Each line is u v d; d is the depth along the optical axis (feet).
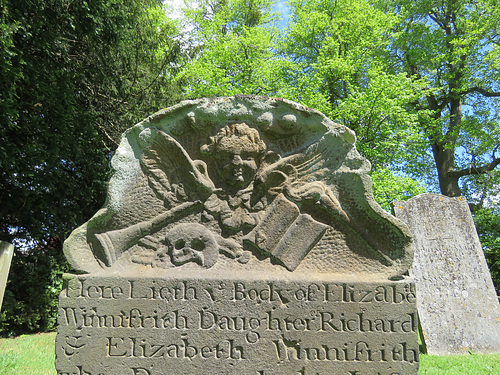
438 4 46.73
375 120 33.42
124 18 24.67
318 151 8.83
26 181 20.57
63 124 22.07
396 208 16.65
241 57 37.55
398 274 8.25
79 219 24.47
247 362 7.74
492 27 41.83
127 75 29.32
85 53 25.58
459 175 46.73
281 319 7.92
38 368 12.17
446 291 15.17
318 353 7.77
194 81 35.73
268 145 8.89
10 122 17.33
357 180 8.62
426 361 12.92
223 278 8.11
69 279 8.09
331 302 7.98
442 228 16.22
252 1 45.24
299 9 41.86
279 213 8.66
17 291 19.84
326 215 8.72
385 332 7.85
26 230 21.15
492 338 14.34
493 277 38.91
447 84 46.91
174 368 7.75
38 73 19.36
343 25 37.93
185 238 8.52
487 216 43.27
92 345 7.85
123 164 8.67
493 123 44.80
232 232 8.65
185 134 8.87
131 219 8.59
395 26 44.73
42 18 19.44
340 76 36.35
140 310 7.99
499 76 42.04
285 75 37.55
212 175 8.88
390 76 34.94
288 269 8.36
